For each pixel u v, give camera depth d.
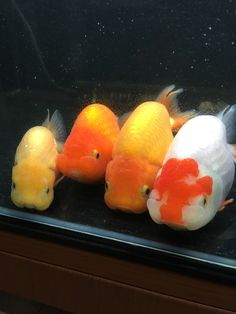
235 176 0.28
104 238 0.24
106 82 0.54
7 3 0.54
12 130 0.42
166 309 0.25
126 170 0.24
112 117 0.29
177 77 0.54
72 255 0.25
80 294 0.27
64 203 0.27
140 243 0.24
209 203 0.22
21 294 0.30
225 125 0.27
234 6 0.51
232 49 0.53
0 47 0.55
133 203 0.24
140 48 0.55
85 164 0.26
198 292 0.23
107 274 0.25
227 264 0.22
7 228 0.26
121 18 0.54
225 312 0.23
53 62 0.56
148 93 0.49
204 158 0.23
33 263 0.27
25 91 0.54
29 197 0.25
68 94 0.52
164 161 0.24
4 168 0.32
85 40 0.56
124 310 0.26
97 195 0.28
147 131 0.25
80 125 0.27
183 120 0.32
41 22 0.55
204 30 0.53
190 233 0.24
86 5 0.54
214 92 0.49
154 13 0.53
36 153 0.26
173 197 0.22
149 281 0.24
